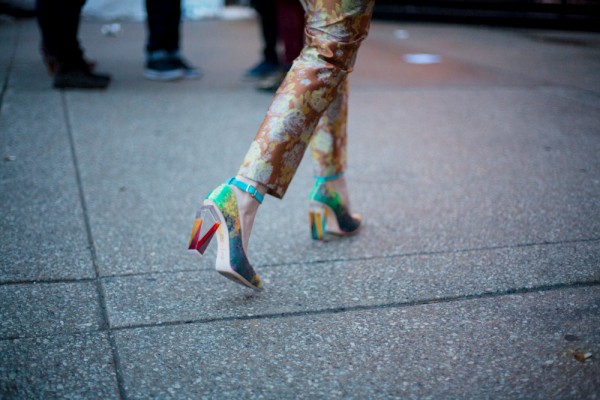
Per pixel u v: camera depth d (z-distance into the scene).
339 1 1.73
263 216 2.66
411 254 2.29
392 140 3.64
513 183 2.97
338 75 1.82
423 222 2.57
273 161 1.80
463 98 4.57
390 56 6.15
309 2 1.79
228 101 4.43
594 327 1.80
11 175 2.98
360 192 2.89
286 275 2.15
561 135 3.70
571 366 1.63
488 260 2.23
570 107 4.32
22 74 4.93
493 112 4.20
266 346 1.74
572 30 7.80
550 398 1.52
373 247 2.36
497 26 8.26
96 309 1.91
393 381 1.59
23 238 2.38
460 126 3.90
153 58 4.96
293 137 1.81
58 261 2.21
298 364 1.66
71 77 4.51
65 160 3.20
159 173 3.08
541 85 4.95
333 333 1.80
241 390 1.56
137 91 4.61
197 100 4.43
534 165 3.21
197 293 2.02
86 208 2.66
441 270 2.17
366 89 4.82
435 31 7.96
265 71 5.14
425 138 3.67
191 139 3.61
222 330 1.82
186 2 9.24
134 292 2.02
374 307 1.94
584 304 1.92
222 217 1.76
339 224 2.39
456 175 3.09
